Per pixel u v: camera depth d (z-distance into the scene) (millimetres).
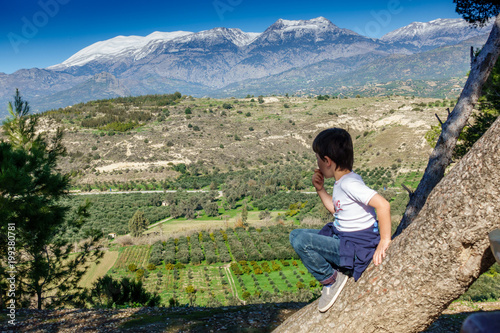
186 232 71375
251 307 8195
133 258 58500
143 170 130500
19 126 10844
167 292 45938
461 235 1490
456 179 1548
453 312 8133
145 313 8125
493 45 3920
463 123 4113
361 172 112500
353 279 1897
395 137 131000
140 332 6770
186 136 159875
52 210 10023
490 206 1408
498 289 14344
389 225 1854
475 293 13953
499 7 5086
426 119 137125
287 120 178250
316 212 77750
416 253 1629
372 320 1761
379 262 1795
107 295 11406
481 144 1494
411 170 106625
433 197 1646
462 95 4223
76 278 12211
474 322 646
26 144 10781
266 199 97250
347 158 2125
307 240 1988
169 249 60906
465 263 1518
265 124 175125
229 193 101250
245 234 66375
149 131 162375
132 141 150625
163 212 88438
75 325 7457
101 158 136125
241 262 53938
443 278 1564
